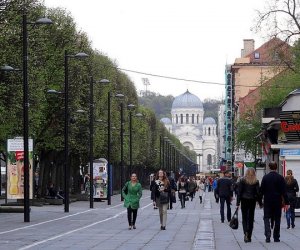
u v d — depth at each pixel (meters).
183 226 39.62
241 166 118.00
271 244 27.89
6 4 52.69
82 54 56.50
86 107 83.44
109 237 31.45
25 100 43.69
